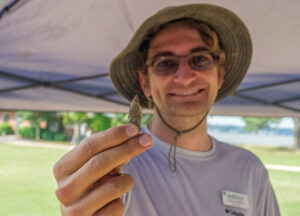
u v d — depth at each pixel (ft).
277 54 2.64
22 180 10.91
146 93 1.75
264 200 1.66
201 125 1.57
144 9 2.02
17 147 24.40
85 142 0.84
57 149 23.80
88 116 29.58
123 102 4.35
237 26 1.68
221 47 1.78
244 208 1.47
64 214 0.89
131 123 0.86
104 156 0.79
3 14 2.03
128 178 0.87
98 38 2.42
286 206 8.05
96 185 0.88
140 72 1.75
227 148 1.70
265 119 30.96
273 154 24.62
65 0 1.91
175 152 1.49
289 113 4.82
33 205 7.77
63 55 2.77
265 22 2.14
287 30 2.21
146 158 1.47
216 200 1.44
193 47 1.52
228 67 1.93
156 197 1.34
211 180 1.48
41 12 2.03
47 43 2.51
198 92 1.51
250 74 3.27
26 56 2.77
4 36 2.36
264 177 1.71
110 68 1.74
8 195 8.71
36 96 3.99
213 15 1.57
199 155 1.53
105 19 2.13
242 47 1.82
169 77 1.49
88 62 2.96
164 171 1.43
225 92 2.06
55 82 3.49
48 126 37.19
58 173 0.87
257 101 4.16
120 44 2.51
